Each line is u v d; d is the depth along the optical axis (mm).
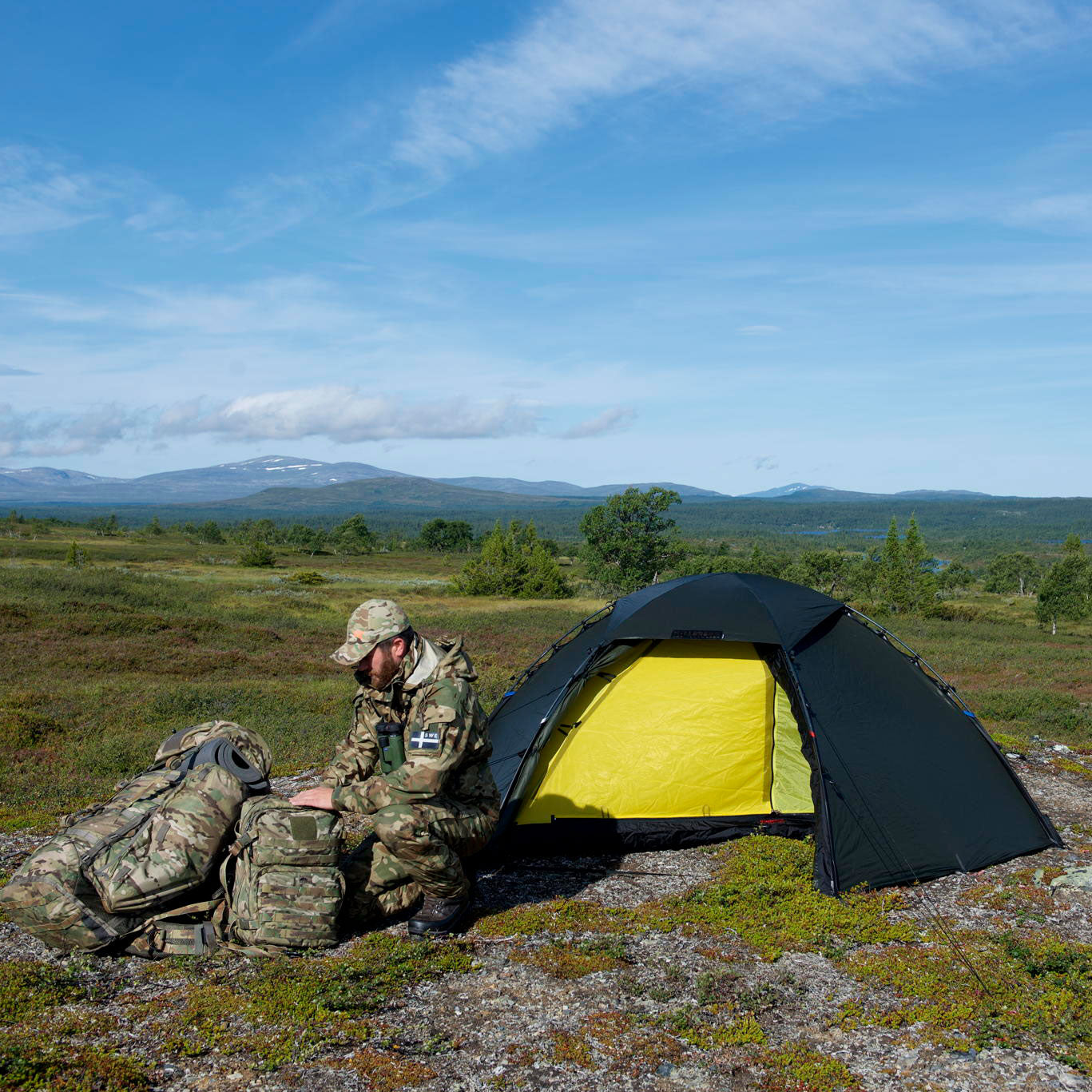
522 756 5629
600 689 6004
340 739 10539
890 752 5586
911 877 5188
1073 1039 3291
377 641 4016
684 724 5988
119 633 21969
